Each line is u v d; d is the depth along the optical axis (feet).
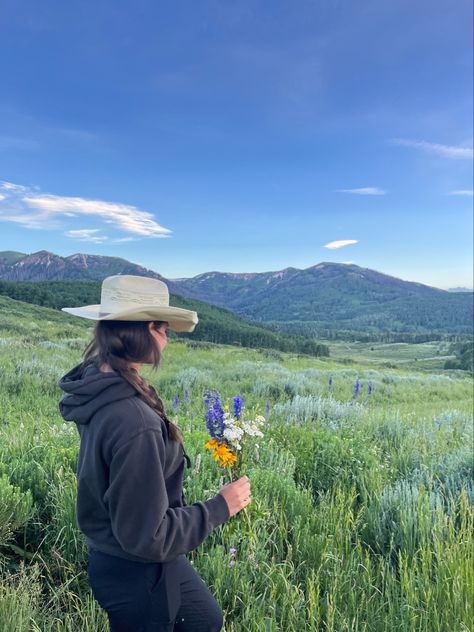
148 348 5.87
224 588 9.56
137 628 5.81
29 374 37.96
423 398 58.54
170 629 5.90
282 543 11.39
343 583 9.80
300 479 16.67
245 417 25.27
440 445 22.80
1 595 8.55
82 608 8.82
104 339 5.82
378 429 27.07
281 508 12.66
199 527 5.69
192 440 16.93
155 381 42.39
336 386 55.52
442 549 10.61
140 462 5.27
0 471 14.01
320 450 18.15
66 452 15.24
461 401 55.67
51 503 12.42
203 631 6.32
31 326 99.66
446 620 8.70
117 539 5.37
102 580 5.87
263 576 10.00
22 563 9.94
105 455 5.40
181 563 6.26
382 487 15.88
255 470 14.15
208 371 54.90
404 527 11.85
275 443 19.08
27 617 8.17
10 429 20.17
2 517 10.97
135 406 5.51
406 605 8.90
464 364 297.74
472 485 15.61
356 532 12.14
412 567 10.36
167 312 5.82
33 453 15.72
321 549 11.04
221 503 6.06
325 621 9.04
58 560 10.44
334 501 14.14
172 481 6.03
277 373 59.62
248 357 97.86
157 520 5.26
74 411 5.67
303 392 45.85
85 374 5.80
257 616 8.85
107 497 5.32
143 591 5.69
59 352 60.18
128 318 5.74
